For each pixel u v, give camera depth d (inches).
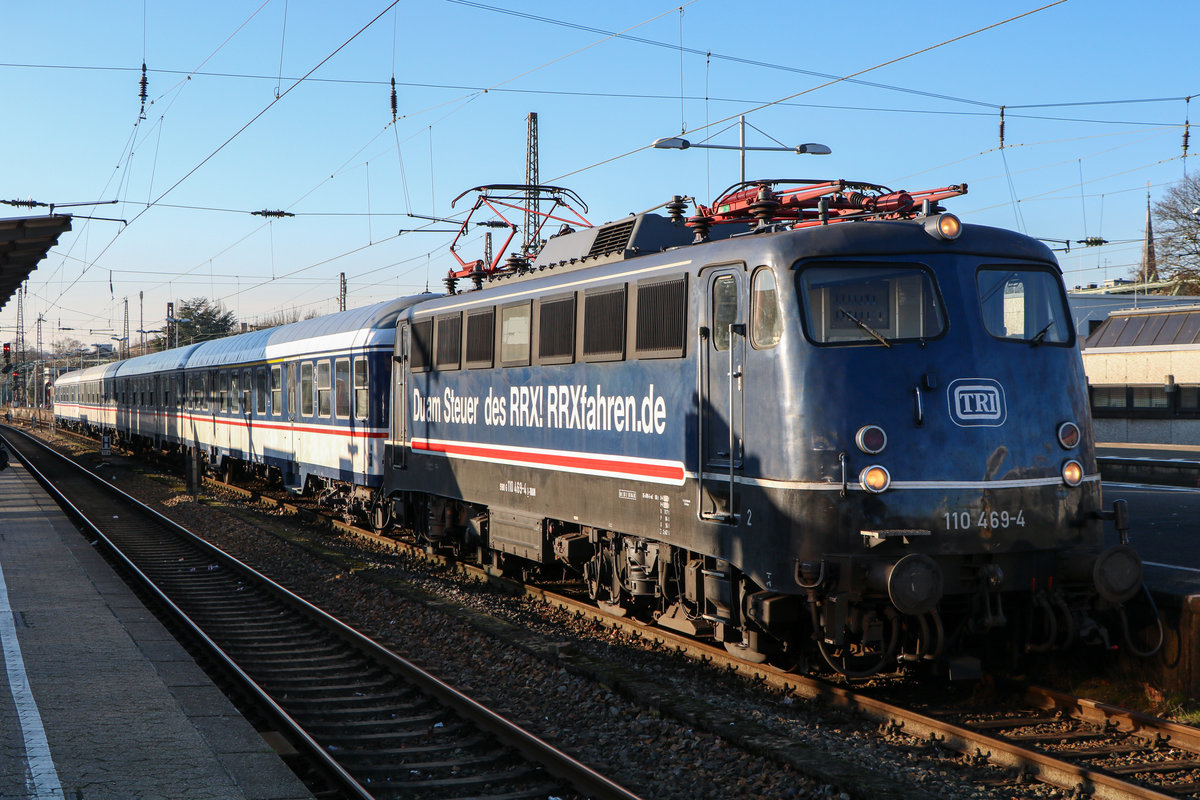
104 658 382.6
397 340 666.8
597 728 327.9
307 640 462.3
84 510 1000.9
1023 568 338.0
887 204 426.6
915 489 326.0
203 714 314.7
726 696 354.3
